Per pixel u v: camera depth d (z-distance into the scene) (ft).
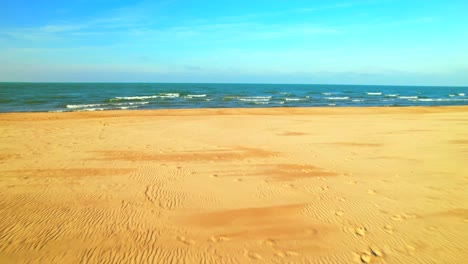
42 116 65.77
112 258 12.96
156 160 28.84
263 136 42.75
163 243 14.16
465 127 51.75
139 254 13.28
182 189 21.22
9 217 16.42
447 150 33.17
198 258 13.01
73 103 106.73
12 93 160.66
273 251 13.56
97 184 21.91
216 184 22.35
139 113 75.20
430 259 12.96
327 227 15.80
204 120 61.41
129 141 38.04
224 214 17.29
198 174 24.71
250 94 192.24
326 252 13.51
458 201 18.99
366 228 15.65
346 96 182.39
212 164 27.71
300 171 25.73
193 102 121.49
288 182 22.91
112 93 177.88
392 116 72.33
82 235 14.74
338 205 18.57
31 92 174.60
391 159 29.45
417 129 49.47
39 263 12.50
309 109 90.53
